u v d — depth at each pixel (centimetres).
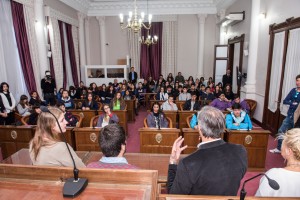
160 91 733
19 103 533
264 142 335
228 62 858
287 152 129
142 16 586
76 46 938
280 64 495
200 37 986
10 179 97
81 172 93
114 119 420
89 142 354
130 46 1044
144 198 81
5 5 537
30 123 417
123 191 86
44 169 97
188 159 117
